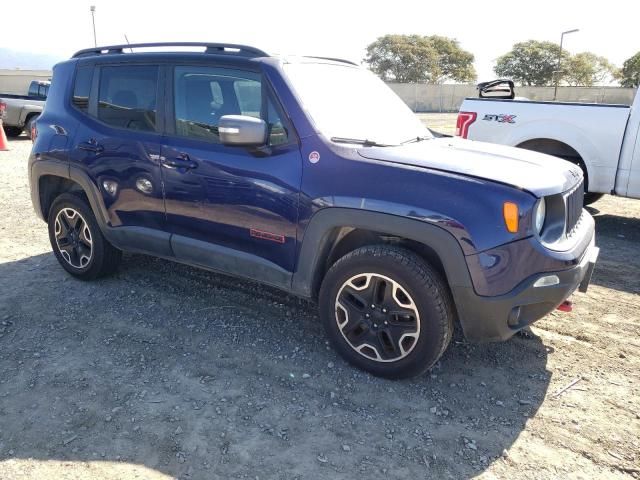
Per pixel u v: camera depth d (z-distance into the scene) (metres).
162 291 4.45
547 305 2.96
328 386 3.20
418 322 3.01
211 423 2.85
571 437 2.80
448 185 2.88
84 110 4.36
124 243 4.21
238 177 3.46
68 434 2.76
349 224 3.08
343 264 3.19
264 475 2.51
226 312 4.09
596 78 77.50
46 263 5.10
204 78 3.70
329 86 3.68
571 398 3.13
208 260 3.78
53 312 4.07
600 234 6.53
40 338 3.70
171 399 3.05
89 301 4.26
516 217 2.77
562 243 3.02
